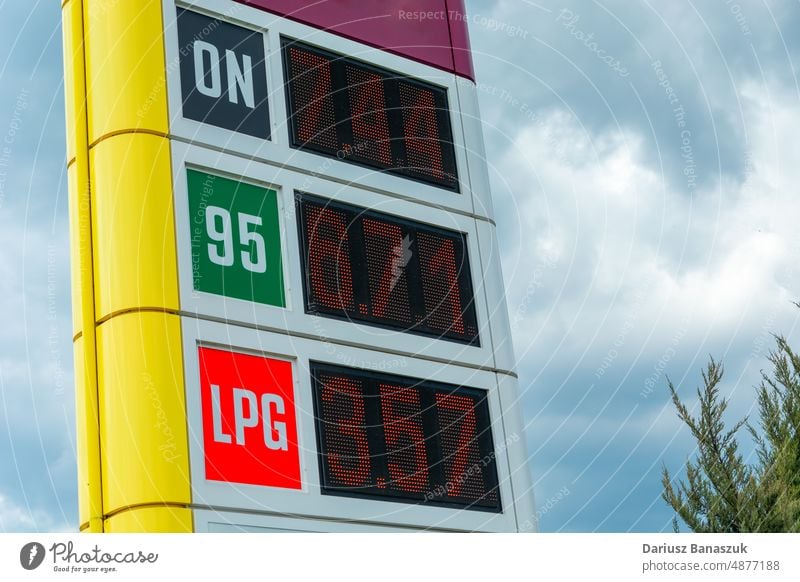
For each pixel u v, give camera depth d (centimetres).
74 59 1222
